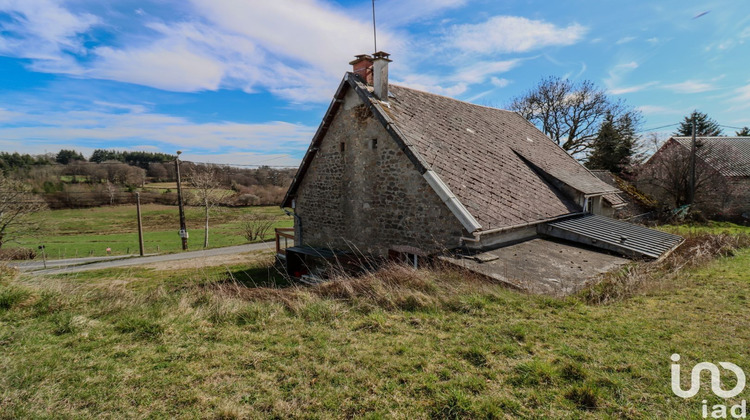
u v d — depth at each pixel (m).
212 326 4.56
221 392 3.09
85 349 3.86
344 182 11.23
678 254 9.01
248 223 33.38
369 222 10.44
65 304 5.09
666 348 3.73
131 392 3.08
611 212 14.97
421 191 8.93
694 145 20.72
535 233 9.95
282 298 5.55
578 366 3.25
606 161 29.00
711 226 18.55
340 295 5.65
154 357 3.70
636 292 5.86
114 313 4.96
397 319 4.66
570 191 11.46
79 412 2.81
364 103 10.24
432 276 6.19
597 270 7.22
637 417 2.67
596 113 29.31
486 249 8.19
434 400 2.91
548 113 31.00
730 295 5.77
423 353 3.70
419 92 12.62
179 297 5.74
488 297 5.29
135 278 14.28
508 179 10.23
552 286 6.12
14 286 5.27
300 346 3.94
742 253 10.64
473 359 3.55
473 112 13.75
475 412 2.75
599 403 2.83
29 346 3.88
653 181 23.25
